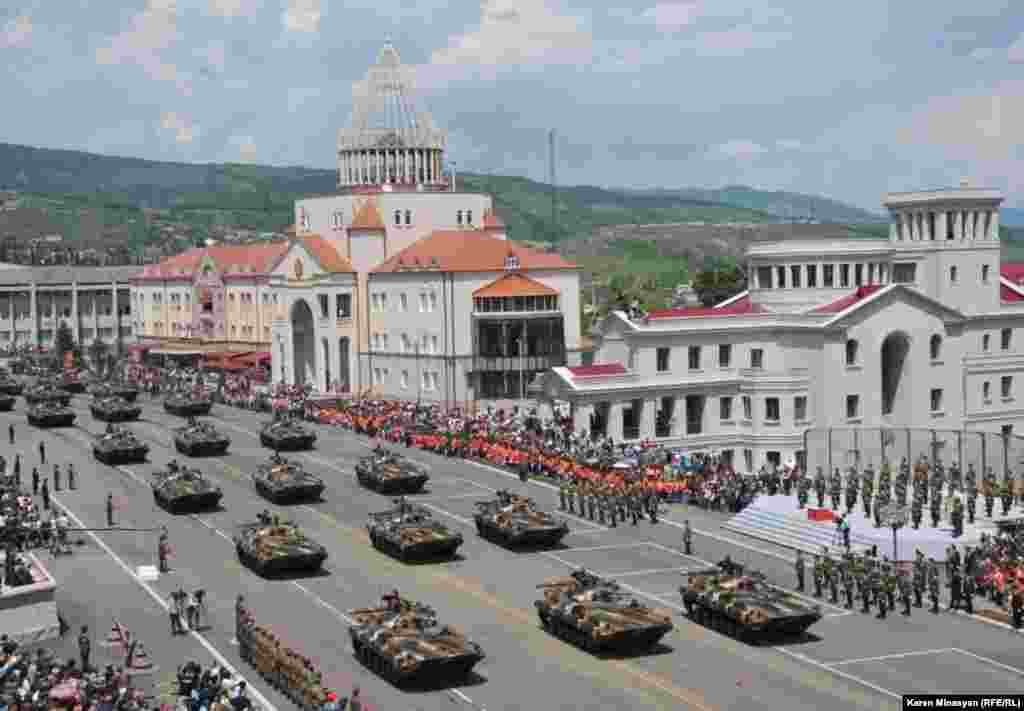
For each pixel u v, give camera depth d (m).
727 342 105.31
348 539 73.62
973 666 50.22
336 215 143.25
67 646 54.53
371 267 139.00
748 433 104.69
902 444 90.94
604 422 101.38
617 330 104.62
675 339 103.38
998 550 62.38
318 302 139.25
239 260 168.12
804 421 103.62
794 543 70.75
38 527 72.12
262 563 63.84
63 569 67.31
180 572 66.56
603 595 54.06
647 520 78.00
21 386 146.00
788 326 104.56
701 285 176.12
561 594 54.69
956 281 111.00
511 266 129.00
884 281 112.50
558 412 102.88
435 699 47.25
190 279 175.25
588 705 46.34
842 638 54.28
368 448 105.12
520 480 90.31
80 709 43.69
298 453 102.88
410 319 132.38
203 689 45.00
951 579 59.28
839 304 105.38
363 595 61.62
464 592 61.94
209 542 73.31
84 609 59.91
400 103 146.38
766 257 110.94
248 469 95.81
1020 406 112.88
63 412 118.69
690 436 103.81
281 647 48.75
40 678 46.38
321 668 50.91
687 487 83.56
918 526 70.62
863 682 48.34
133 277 189.62
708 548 70.62
